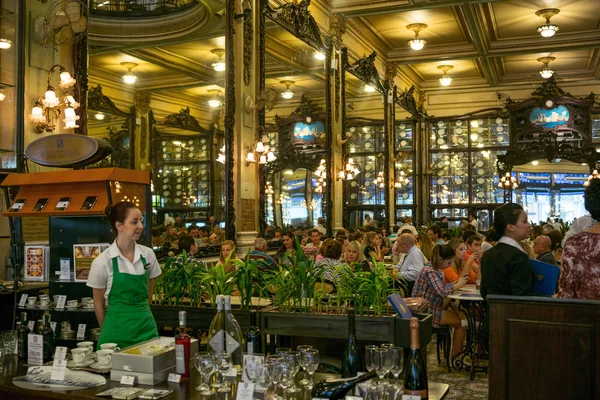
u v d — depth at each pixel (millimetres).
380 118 17922
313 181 12914
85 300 4754
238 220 9734
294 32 11562
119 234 3969
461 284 6758
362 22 15062
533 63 19719
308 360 2863
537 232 11719
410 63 18375
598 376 3635
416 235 13164
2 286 5699
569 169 26375
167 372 3184
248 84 10039
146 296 4016
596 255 3738
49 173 4844
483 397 5875
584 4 14125
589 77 20406
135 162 8016
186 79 8789
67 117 6715
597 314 3652
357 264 5031
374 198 18094
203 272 5215
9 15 6543
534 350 3791
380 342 4887
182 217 8672
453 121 21703
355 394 2744
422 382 2764
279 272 5074
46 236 6422
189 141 8883
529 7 14297
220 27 9188
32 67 6672
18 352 3850
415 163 21109
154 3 8148
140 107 8102
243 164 9844
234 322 3254
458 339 6938
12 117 6469
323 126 13172
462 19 15008
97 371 3344
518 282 4371
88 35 7410
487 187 21281
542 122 19812
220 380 3061
